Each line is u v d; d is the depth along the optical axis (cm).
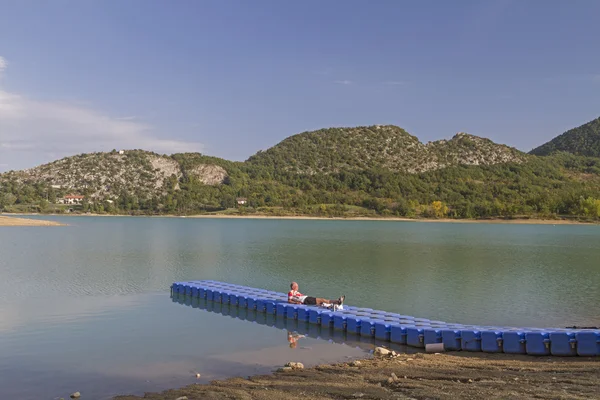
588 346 2061
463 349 2266
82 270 5266
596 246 8975
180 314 3125
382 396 1497
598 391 1437
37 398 1717
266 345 2414
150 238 10206
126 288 4128
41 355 2225
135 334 2619
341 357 2208
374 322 2553
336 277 4962
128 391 1761
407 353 2278
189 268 5581
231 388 1708
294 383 1727
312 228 15038
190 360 2148
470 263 6216
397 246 8725
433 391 1504
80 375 1945
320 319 2823
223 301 3512
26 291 3947
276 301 3177
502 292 4088
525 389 1480
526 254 7419
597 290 4194
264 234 11962
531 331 2209
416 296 3909
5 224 14112
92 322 2894
